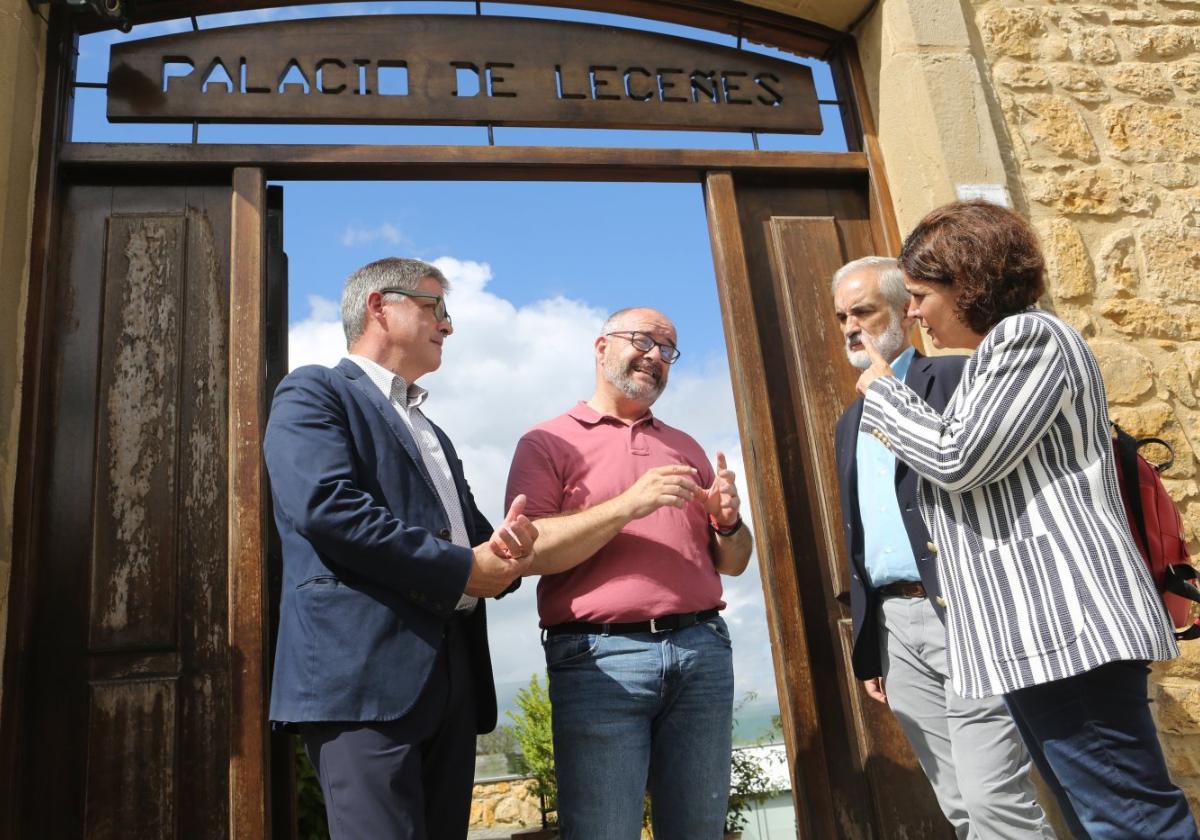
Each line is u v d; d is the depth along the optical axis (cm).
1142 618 140
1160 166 320
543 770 678
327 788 170
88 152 271
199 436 255
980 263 167
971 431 152
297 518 175
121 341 260
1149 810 138
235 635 235
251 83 292
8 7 256
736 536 240
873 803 257
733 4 333
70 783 226
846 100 339
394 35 307
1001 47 326
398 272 225
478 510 229
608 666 214
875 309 244
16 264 248
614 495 233
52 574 239
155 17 304
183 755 231
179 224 274
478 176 299
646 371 247
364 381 206
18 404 242
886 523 222
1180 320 302
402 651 175
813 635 272
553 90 313
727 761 223
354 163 284
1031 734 153
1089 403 154
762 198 321
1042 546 148
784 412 295
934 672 213
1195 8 346
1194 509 283
